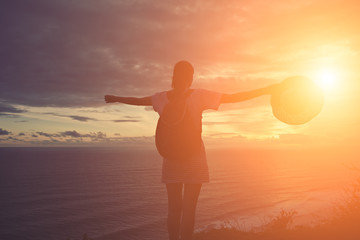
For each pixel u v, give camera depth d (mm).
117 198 98812
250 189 113312
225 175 165625
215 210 74688
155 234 55625
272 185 124688
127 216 72250
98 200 95938
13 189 122375
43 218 72562
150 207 82938
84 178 158500
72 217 72875
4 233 59875
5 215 76625
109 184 133875
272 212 67438
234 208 76875
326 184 122750
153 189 118312
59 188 123562
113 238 53781
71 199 98875
